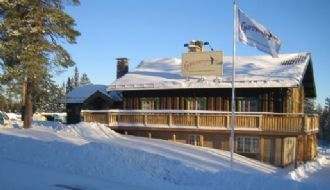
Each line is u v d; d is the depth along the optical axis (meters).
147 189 14.34
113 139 28.81
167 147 26.69
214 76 34.09
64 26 31.52
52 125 38.06
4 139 21.50
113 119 34.91
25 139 20.97
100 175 16.23
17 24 29.62
